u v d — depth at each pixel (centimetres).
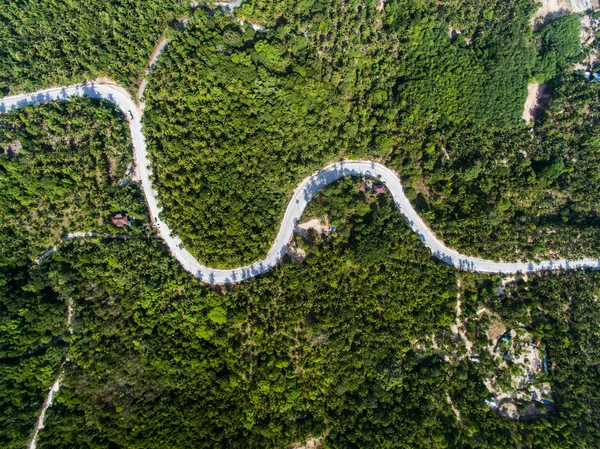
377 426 8631
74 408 7962
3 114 8638
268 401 8525
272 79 9050
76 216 8500
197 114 8819
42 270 8231
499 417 8975
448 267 9506
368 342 8956
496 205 9631
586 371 9262
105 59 8800
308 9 9562
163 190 8738
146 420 8081
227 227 8800
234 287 8912
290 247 9456
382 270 9275
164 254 8788
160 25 9106
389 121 9669
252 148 9019
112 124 8775
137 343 8256
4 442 7512
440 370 9044
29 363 7806
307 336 8956
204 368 8369
